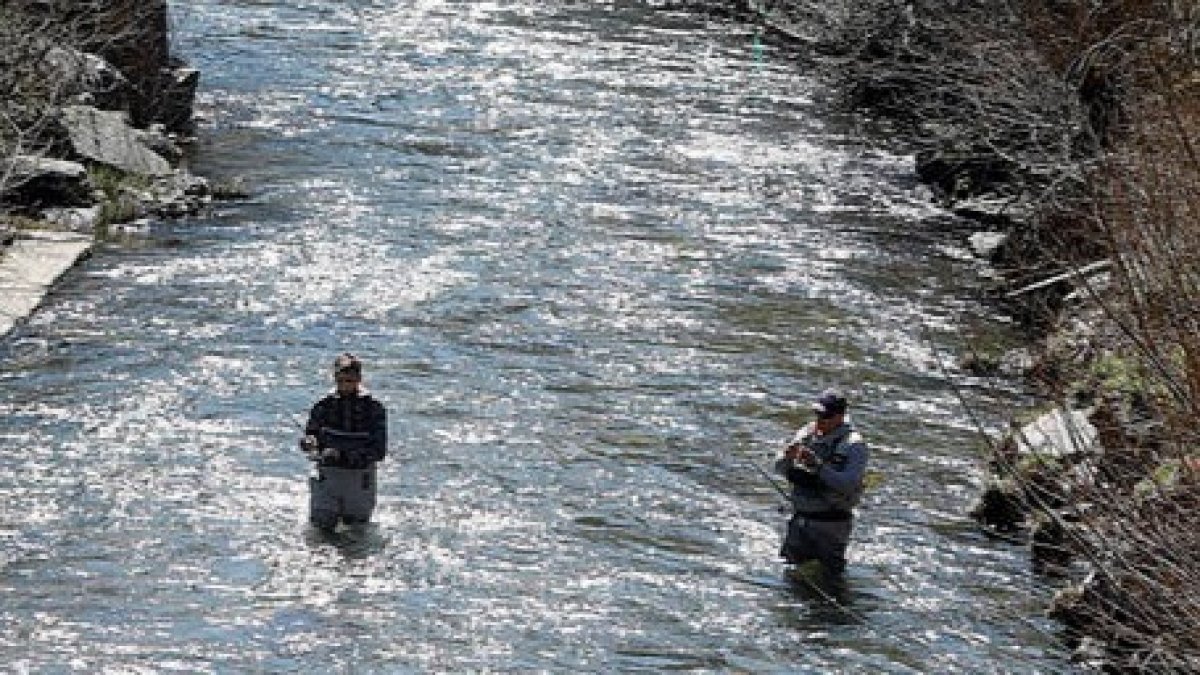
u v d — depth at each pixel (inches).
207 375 2032.5
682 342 2268.7
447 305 2324.1
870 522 1776.6
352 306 2293.3
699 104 3713.1
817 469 1635.1
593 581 1626.5
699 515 1779.0
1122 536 1174.3
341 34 4116.6
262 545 1642.5
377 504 1740.9
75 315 2190.0
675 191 3021.7
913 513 1804.9
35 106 2711.6
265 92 3489.2
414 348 2164.1
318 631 1503.4
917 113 3275.1
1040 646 1526.8
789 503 1815.9
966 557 1705.2
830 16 4109.3
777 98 3828.7
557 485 1820.9
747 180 3139.8
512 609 1565.0
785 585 1641.2
